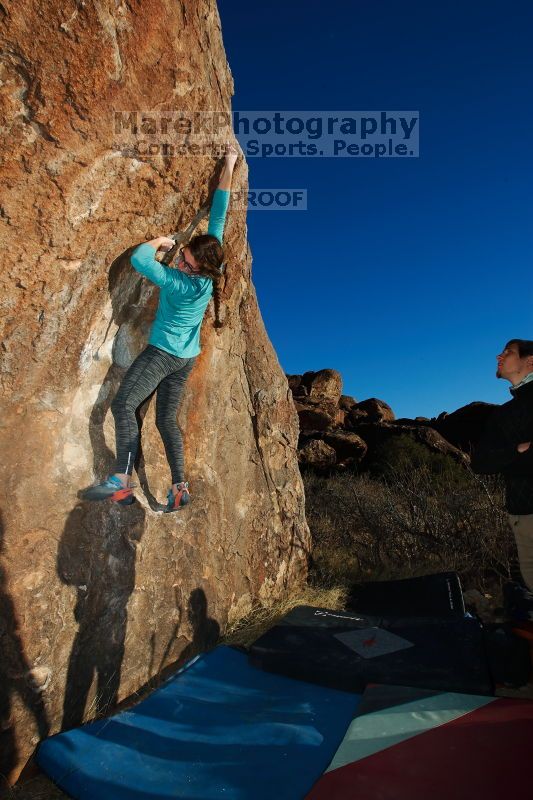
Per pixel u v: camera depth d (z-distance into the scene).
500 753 2.38
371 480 12.14
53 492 2.81
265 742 2.67
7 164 2.21
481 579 5.63
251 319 5.08
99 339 3.04
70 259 2.62
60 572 2.82
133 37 2.34
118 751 2.62
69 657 2.86
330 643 3.68
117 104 2.41
